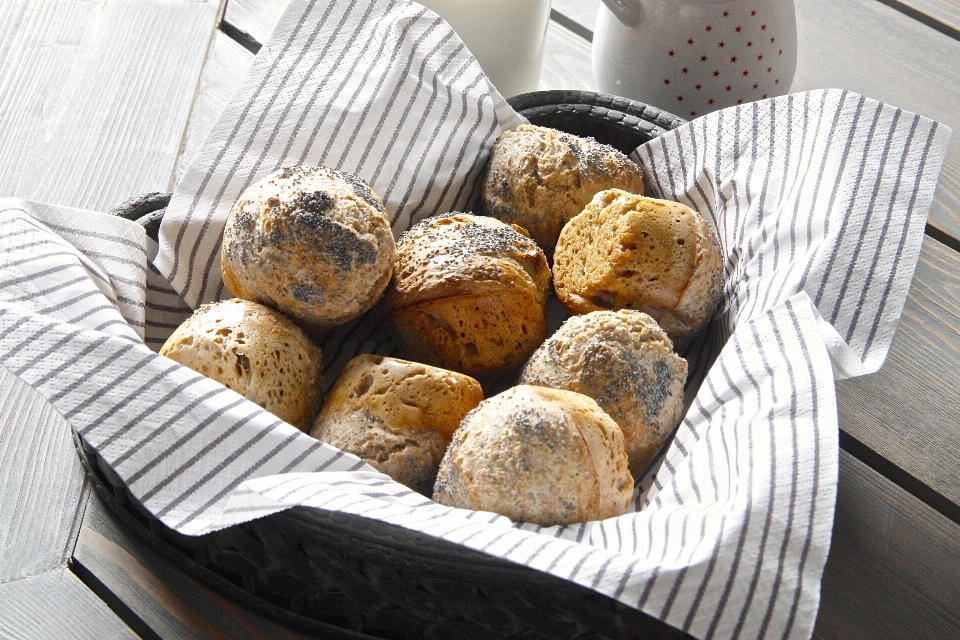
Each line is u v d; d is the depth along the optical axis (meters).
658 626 0.46
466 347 0.57
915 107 0.74
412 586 0.46
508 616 0.46
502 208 0.63
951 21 0.80
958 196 0.68
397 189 0.63
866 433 0.57
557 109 0.66
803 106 0.61
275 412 0.54
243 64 0.76
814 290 0.56
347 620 0.49
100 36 0.77
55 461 0.54
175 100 0.73
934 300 0.63
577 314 0.59
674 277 0.57
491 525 0.46
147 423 0.48
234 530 0.47
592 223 0.59
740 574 0.45
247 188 0.59
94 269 0.55
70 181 0.69
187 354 0.53
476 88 0.65
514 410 0.50
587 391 0.53
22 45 0.76
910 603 0.51
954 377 0.60
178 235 0.59
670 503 0.50
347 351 0.60
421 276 0.57
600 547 0.47
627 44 0.69
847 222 0.57
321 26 0.64
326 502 0.46
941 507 0.55
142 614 0.50
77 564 0.51
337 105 0.62
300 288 0.55
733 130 0.62
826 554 0.46
